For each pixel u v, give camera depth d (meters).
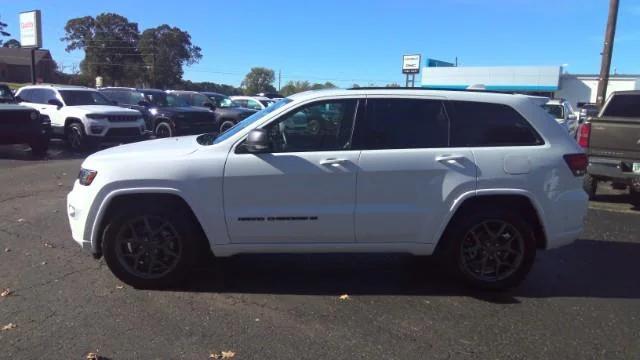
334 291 4.77
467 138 4.68
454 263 4.74
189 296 4.59
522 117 4.75
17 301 4.38
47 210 7.54
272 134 4.64
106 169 4.56
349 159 4.55
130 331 3.89
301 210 4.57
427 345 3.77
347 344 3.75
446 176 4.58
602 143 8.53
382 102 4.71
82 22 94.56
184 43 104.38
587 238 6.74
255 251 4.71
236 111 19.03
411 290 4.83
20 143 13.37
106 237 4.62
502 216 4.65
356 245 4.71
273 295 4.65
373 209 4.59
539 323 4.18
